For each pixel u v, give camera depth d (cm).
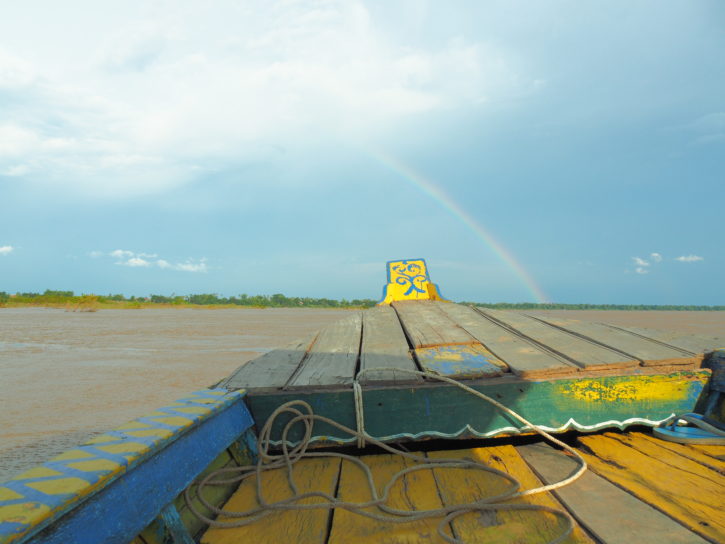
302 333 1864
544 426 279
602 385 284
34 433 573
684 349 318
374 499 219
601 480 234
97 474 131
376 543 187
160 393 784
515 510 209
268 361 332
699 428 285
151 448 161
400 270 755
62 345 1423
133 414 661
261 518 206
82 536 121
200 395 252
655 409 289
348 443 271
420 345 357
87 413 663
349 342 385
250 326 2255
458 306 546
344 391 272
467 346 356
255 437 270
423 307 548
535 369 287
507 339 368
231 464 245
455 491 230
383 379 275
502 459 267
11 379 893
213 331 1944
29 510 106
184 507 198
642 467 248
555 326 405
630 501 212
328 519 208
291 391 273
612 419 285
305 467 263
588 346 336
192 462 191
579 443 285
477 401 275
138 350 1312
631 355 308
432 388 274
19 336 1688
